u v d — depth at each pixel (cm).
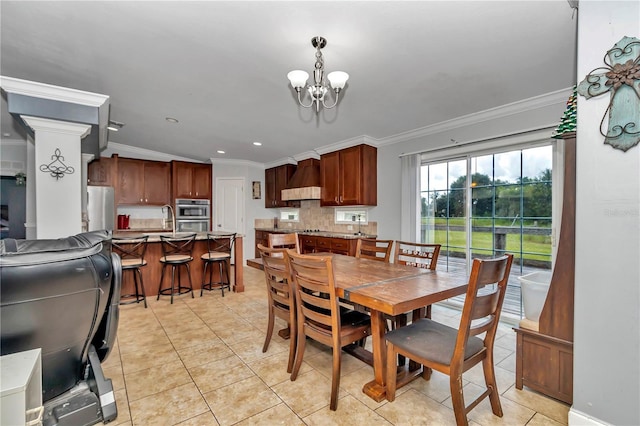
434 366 155
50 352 129
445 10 172
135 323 306
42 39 212
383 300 156
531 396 184
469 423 160
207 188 649
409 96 293
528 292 199
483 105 313
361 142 445
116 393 187
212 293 421
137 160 584
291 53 223
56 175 292
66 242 132
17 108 269
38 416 106
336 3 169
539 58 221
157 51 225
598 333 144
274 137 465
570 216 174
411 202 400
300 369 216
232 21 187
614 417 140
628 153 136
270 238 305
